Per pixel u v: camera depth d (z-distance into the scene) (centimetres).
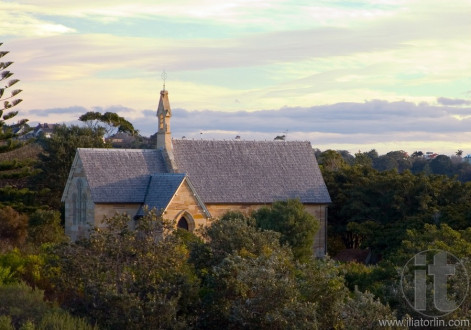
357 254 6756
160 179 6125
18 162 6681
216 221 3775
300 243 5572
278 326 2964
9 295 3027
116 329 2914
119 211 6019
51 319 2814
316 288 3069
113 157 6309
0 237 5050
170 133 6669
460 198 6181
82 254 3136
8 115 6381
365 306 2914
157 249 3197
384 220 6375
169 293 3105
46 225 5419
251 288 3077
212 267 3412
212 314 3158
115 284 3012
